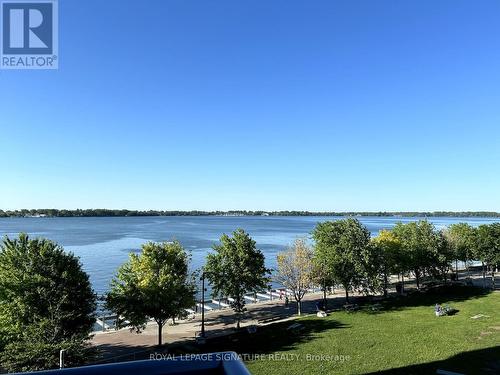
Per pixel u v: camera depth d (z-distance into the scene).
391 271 47.78
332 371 22.02
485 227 54.31
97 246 110.69
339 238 40.84
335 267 39.44
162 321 31.38
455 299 42.69
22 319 22.83
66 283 24.36
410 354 24.66
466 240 57.19
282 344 27.92
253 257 35.50
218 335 31.88
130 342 30.67
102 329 35.88
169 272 29.70
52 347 21.23
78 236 144.12
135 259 30.14
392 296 45.72
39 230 178.50
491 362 22.89
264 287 35.69
